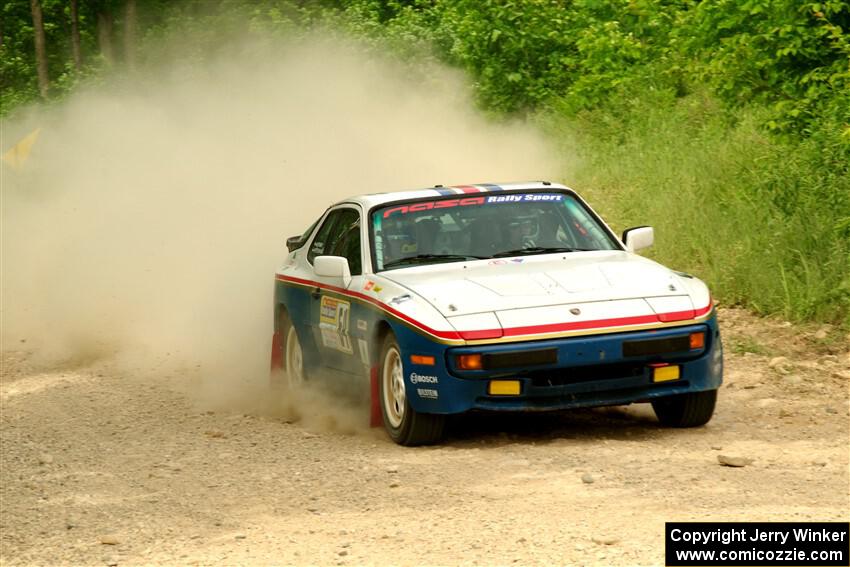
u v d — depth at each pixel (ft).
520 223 102.42
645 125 216.95
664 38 243.60
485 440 91.61
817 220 139.13
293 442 97.60
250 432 103.45
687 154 189.16
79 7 453.17
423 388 87.56
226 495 82.28
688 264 150.41
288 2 353.31
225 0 369.71
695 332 88.02
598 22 251.39
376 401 95.86
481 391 85.92
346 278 101.81
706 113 208.33
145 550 71.15
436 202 104.47
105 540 73.36
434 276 95.40
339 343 103.45
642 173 188.44
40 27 383.86
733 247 144.77
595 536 63.26
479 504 73.20
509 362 85.25
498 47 258.37
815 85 160.35
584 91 236.84
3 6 456.45
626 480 76.02
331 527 71.46
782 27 162.20
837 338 120.78
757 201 154.61
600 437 90.43
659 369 87.40
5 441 107.55
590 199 186.19
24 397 129.90
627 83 231.71
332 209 114.83
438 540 66.18
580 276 92.63
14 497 87.56
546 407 86.43
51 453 101.55
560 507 70.85
